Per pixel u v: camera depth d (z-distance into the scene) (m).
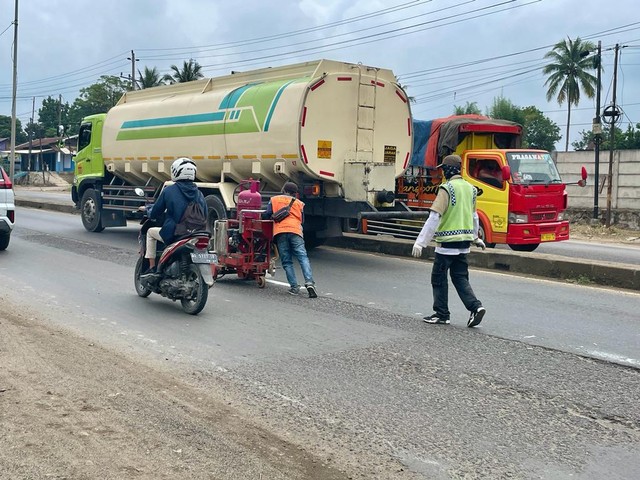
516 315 8.67
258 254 10.32
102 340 7.07
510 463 4.45
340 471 4.24
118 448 4.35
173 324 7.86
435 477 4.23
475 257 12.91
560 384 5.99
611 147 30.08
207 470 4.11
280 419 5.06
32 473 3.94
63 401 5.12
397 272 11.95
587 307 9.26
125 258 12.95
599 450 4.67
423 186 16.20
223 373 6.10
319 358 6.64
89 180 17.86
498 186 14.88
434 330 7.80
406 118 13.68
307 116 12.23
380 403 5.45
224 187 13.81
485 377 6.14
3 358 6.10
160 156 15.51
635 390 5.86
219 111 13.83
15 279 10.38
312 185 12.62
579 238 23.91
